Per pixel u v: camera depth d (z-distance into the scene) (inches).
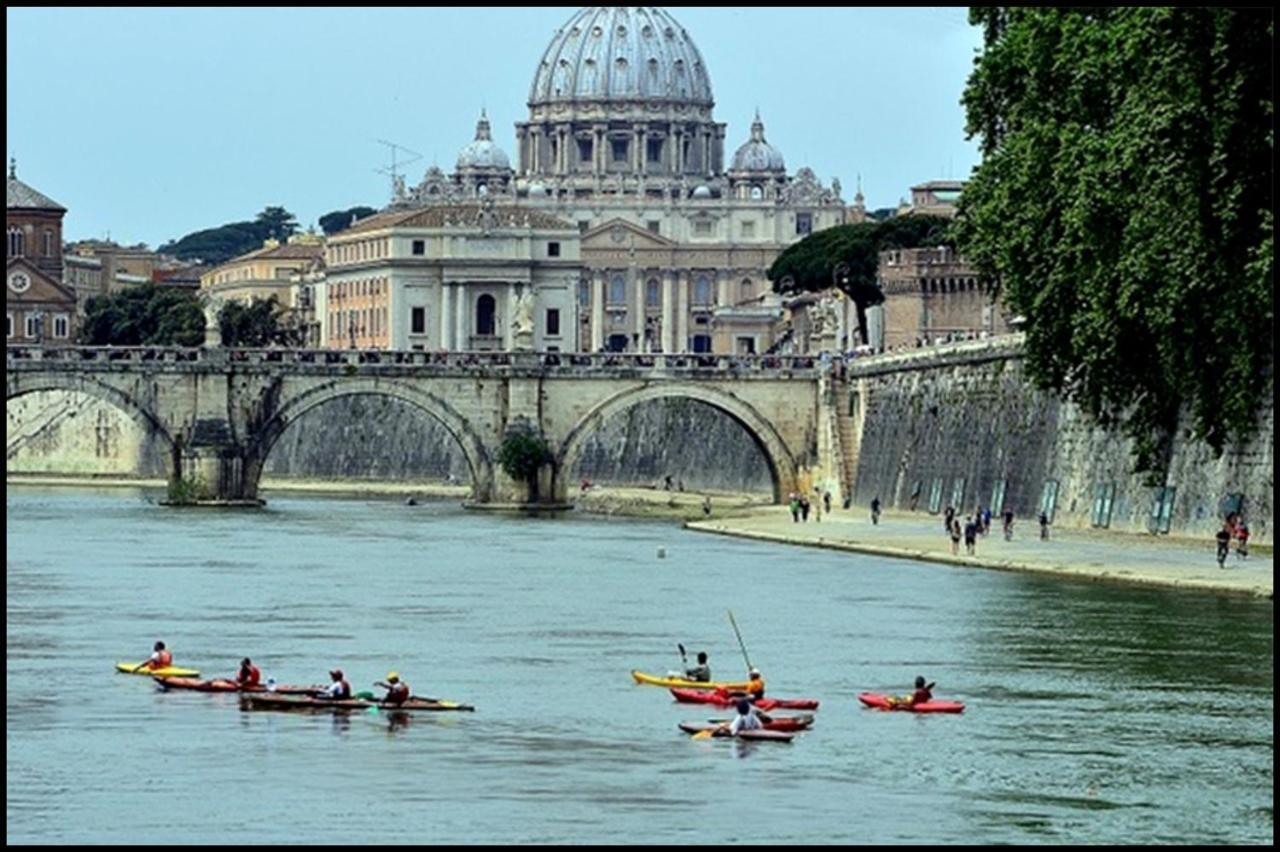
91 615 7682.1
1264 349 7864.2
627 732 5620.1
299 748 5438.0
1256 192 7504.9
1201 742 5482.3
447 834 4680.1
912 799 4960.6
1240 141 7460.6
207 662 6653.5
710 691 6053.2
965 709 5871.1
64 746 5447.8
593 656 6791.3
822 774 5182.1
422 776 5147.6
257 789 5032.0
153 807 4874.5
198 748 5428.2
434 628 7406.5
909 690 6166.3
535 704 5989.2
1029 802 4940.9
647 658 6752.0
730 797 4972.9
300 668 6565.0
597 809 4872.0
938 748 5423.2
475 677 6402.6
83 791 5007.4
